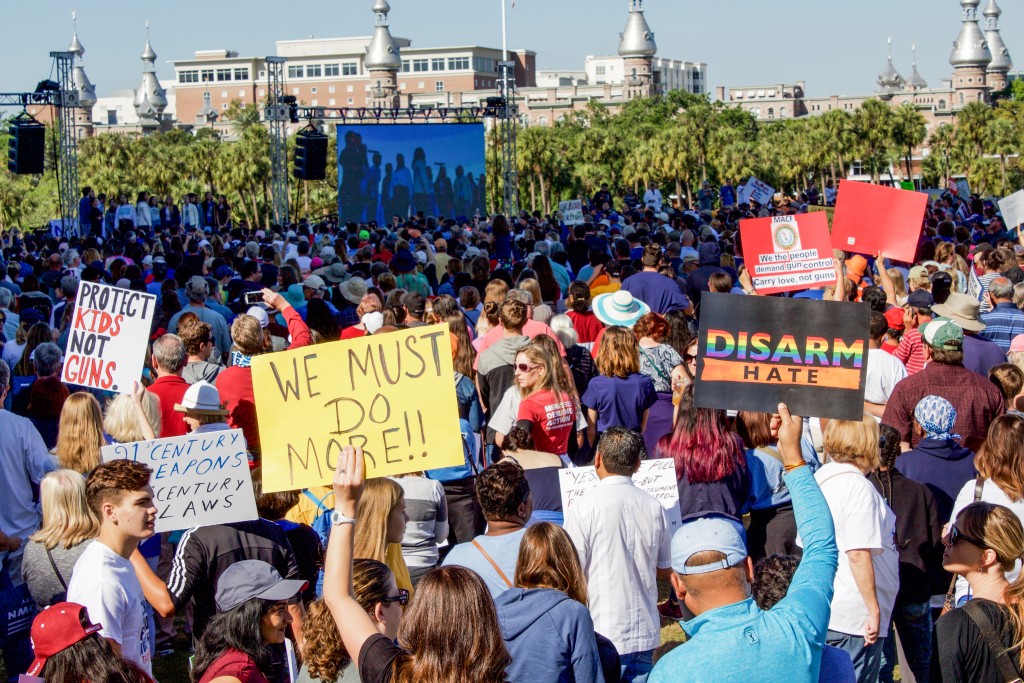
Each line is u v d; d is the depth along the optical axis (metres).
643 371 7.80
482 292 13.45
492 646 3.20
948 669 4.17
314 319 9.55
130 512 4.59
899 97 175.62
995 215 25.81
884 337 8.91
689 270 14.12
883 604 5.07
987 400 6.79
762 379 3.68
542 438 6.87
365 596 3.73
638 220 25.31
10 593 5.85
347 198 38.50
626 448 5.15
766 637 3.33
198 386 6.17
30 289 13.27
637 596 5.05
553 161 82.50
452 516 7.00
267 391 3.84
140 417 6.11
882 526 4.90
